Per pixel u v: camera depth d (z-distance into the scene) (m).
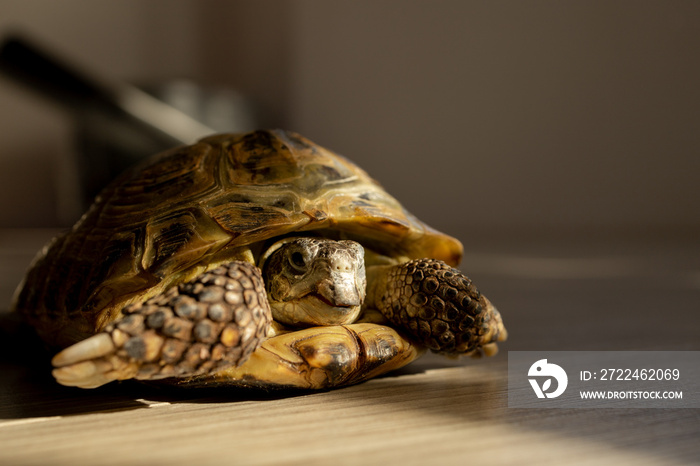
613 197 1.22
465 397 0.27
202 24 1.49
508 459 0.22
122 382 0.27
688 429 0.24
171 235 0.27
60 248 0.30
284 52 1.46
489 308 0.29
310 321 0.28
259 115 0.99
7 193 1.39
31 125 1.39
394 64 1.35
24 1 1.39
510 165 1.28
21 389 0.28
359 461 0.22
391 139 1.36
